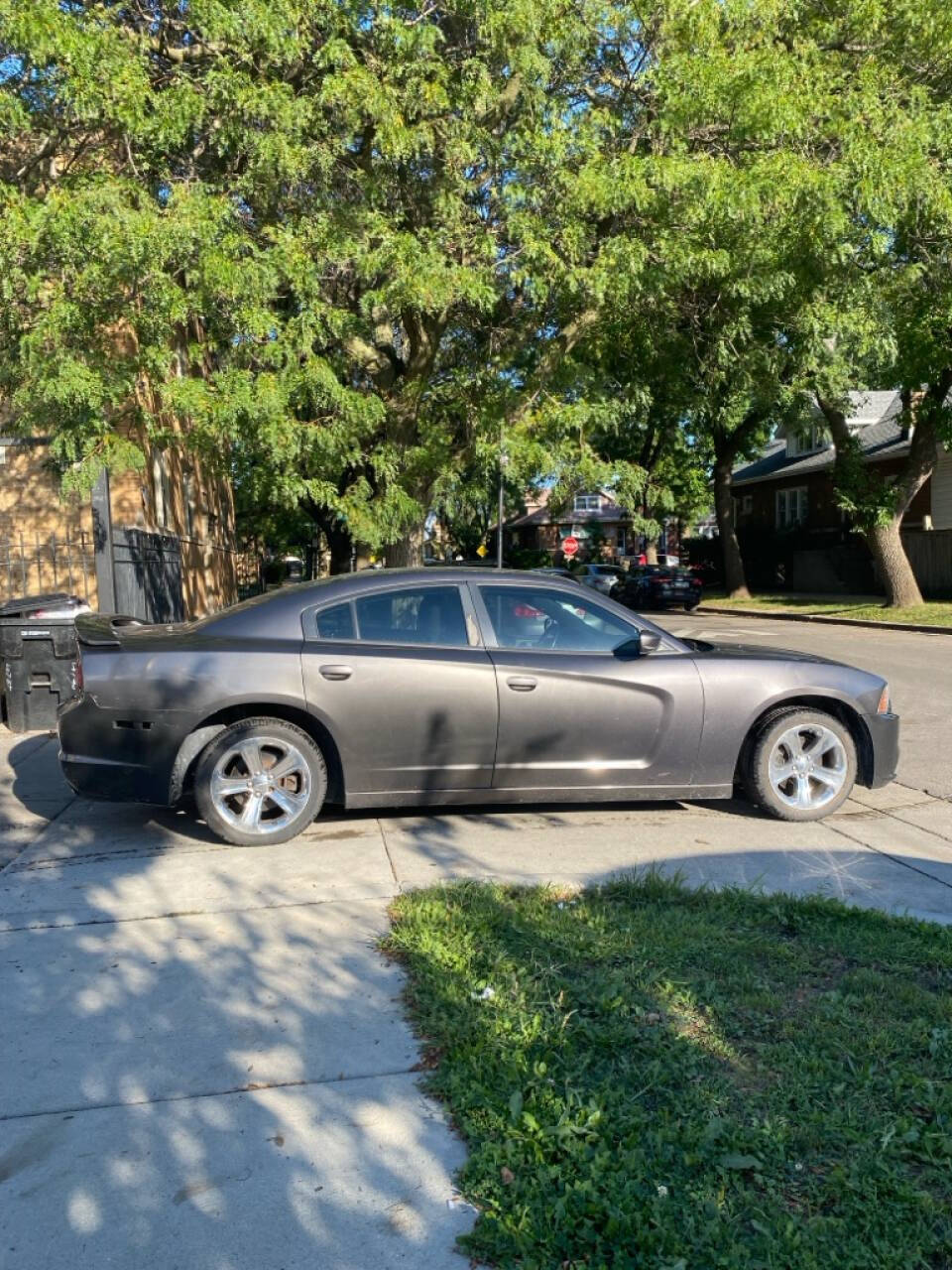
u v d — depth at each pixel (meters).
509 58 9.93
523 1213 2.45
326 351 11.45
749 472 44.38
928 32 11.30
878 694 6.33
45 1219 2.56
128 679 5.58
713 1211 2.44
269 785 5.66
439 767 5.81
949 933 4.19
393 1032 3.45
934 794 6.98
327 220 9.90
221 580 23.84
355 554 21.23
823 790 6.29
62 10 8.94
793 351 13.10
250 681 5.61
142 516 14.34
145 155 9.74
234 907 4.68
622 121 11.20
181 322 10.13
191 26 9.43
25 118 8.88
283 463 10.06
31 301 8.78
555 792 5.98
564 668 5.90
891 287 14.84
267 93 9.13
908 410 21.86
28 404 8.96
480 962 3.88
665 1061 3.13
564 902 4.63
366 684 5.70
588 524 60.25
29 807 6.59
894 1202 2.49
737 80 10.03
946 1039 3.25
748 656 6.27
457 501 12.63
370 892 4.86
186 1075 3.21
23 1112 3.02
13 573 13.08
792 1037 3.29
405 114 10.17
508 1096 2.96
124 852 5.58
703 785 6.12
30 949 4.23
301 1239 2.47
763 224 10.52
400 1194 2.62
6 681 9.11
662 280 10.62
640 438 34.22
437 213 10.48
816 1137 2.74
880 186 10.54
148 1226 2.53
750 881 5.03
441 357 13.54
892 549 23.72
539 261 10.34
